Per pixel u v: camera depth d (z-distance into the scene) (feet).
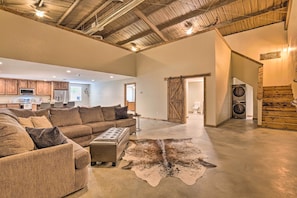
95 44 22.90
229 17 24.30
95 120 14.70
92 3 20.70
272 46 25.04
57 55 18.95
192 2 22.53
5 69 21.09
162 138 14.61
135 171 8.20
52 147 5.80
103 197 6.11
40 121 9.77
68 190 6.14
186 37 22.57
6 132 5.35
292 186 6.77
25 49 16.56
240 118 26.25
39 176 5.40
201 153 10.68
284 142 13.10
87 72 23.94
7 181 4.78
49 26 18.30
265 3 21.18
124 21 27.91
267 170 8.23
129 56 27.94
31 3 19.74
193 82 38.19
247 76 25.75
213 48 19.90
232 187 6.73
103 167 8.68
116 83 33.99
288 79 22.90
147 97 27.68
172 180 7.30
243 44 27.63
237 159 9.66
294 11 15.58
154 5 23.62
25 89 29.09
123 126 15.42
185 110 22.81
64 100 34.35
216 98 19.93
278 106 18.90
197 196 6.15
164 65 25.14
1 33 15.07
